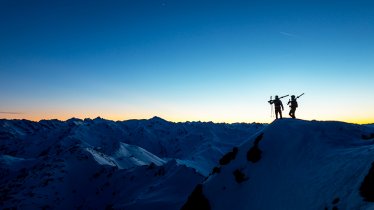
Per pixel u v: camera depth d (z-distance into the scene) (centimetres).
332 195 1816
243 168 2984
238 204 2647
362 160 1916
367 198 1535
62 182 17900
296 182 2272
